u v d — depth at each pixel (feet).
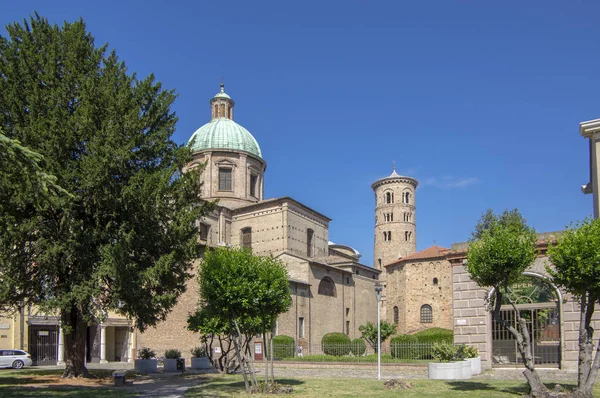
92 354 152.25
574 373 87.81
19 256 85.05
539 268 93.97
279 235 194.18
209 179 205.98
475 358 94.07
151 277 86.02
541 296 97.04
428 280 211.00
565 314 92.17
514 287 98.02
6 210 81.30
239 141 214.07
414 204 341.41
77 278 85.71
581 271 60.90
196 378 97.76
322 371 110.73
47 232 84.07
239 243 201.67
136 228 90.12
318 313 182.39
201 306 109.60
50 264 83.35
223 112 227.81
